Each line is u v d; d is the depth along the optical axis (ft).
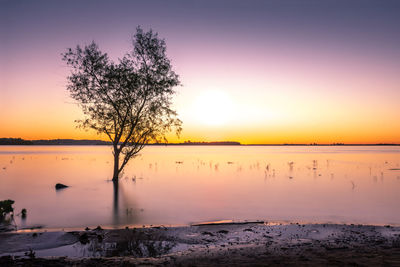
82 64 94.73
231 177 121.60
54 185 96.99
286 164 198.18
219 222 48.06
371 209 60.39
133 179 111.65
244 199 72.23
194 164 200.54
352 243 33.99
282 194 79.66
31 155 330.54
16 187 92.94
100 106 96.84
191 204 65.82
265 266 24.16
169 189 88.94
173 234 40.11
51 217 53.62
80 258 28.66
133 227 45.75
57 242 36.24
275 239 37.32
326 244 33.35
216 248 32.63
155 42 97.14
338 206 63.21
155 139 100.58
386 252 27.73
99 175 127.85
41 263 25.72
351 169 157.07
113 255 31.42
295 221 50.06
